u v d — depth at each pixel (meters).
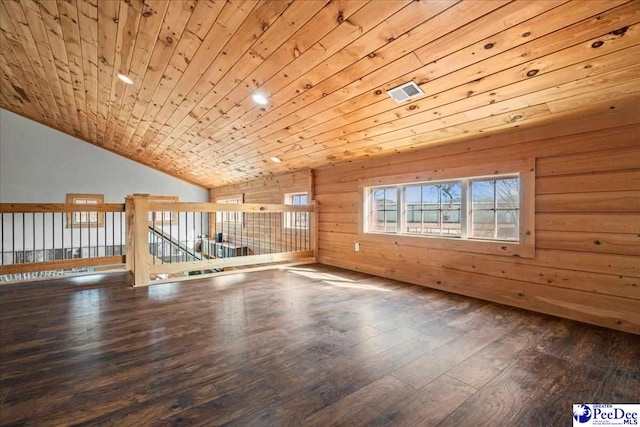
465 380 1.62
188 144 5.34
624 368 1.74
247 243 6.94
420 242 3.59
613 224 2.29
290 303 2.90
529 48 1.83
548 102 2.28
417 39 1.94
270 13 1.99
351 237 4.47
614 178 2.28
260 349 1.96
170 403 1.42
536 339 2.12
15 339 2.08
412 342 2.07
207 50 2.54
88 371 1.69
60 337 2.12
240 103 3.35
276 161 5.07
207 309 2.72
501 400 1.46
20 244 6.36
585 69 1.90
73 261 3.89
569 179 2.49
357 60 2.24
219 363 1.78
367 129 3.28
